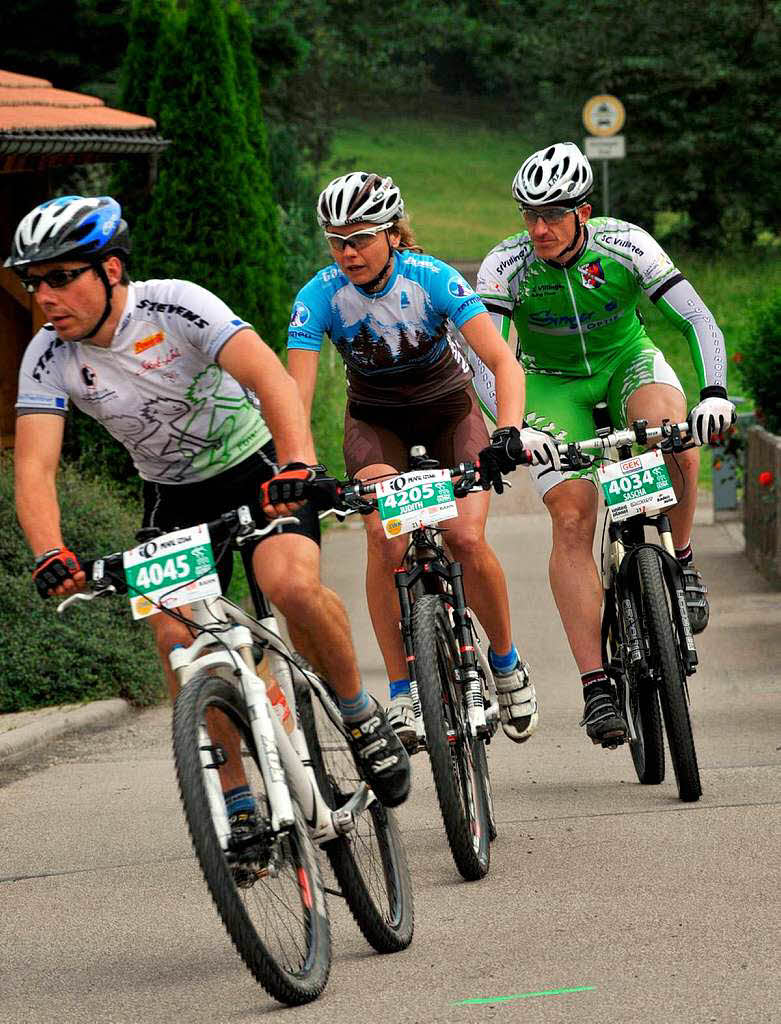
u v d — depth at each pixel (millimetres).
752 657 24016
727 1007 9852
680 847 13625
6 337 33844
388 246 14219
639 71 79688
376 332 14562
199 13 31750
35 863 15117
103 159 32781
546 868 13398
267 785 10281
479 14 119438
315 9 81750
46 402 11391
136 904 13398
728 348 55750
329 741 11852
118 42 54250
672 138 80688
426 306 14375
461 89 192500
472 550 14719
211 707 10172
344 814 11180
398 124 176125
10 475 26094
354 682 11945
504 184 150875
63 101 31516
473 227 122500
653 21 79750
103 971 11688
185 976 11414
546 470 16203
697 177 79812
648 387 16312
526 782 17125
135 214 33469
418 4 114875
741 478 37812
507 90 190375
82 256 10695
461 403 15297
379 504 12781
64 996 11164
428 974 10961
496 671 15516
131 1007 10812
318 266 59406
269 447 12156
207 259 31781
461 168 157000
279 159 60875
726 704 20719
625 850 13695
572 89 84125
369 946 11805
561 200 15508
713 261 82812
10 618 23906
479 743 13961
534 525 37875
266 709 10461
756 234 88062
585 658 15852
